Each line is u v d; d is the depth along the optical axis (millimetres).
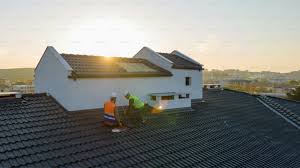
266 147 15094
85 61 17578
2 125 11727
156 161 10883
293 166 13078
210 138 14805
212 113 20188
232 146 14227
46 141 11180
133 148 11805
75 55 18109
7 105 13641
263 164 12578
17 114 12992
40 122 12812
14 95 14508
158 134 14039
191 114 19078
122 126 14008
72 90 14758
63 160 9836
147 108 18031
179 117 17828
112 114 13711
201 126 16688
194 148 12961
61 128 12672
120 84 16953
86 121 14102
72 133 12391
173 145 12891
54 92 15812
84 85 15258
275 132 18453
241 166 11883
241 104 25219
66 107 14875
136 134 13516
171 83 20281
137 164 10375
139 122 15125
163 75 19453
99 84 15914
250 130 17828
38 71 17547
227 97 27703
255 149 14430
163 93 18969
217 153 12852
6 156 9477
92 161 10062
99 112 15672
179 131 15047
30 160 9469
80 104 15078
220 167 11359
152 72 18938
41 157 9820
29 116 13094
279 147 15516
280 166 12758
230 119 19438
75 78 14711
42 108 14273
